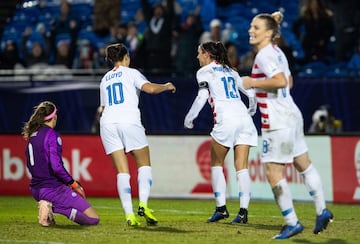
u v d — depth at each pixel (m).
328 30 57.81
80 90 56.09
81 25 64.62
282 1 63.78
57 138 28.45
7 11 68.12
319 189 23.34
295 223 23.14
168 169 46.03
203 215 34.31
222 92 29.56
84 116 56.09
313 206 39.91
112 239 24.73
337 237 25.30
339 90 52.66
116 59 28.72
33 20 67.38
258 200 43.59
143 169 28.22
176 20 58.72
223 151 29.72
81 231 26.95
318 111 51.91
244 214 29.70
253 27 23.36
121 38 60.09
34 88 56.72
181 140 45.81
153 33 58.22
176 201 43.69
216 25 57.50
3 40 67.25
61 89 56.34
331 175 43.06
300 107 53.19
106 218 32.31
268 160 23.16
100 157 46.72
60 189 28.44
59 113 56.47
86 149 47.03
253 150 43.97
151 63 58.19
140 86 28.02
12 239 25.00
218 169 29.94
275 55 23.05
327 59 57.91
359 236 25.61
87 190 47.00
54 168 28.02
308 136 43.56
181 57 57.34
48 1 68.31
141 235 25.72
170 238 24.92
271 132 23.05
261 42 23.31
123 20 64.88
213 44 29.83
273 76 22.55
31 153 28.42
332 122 51.94
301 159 23.53
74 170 47.28
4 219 31.92
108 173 46.53
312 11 57.97
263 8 63.53
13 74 60.88
